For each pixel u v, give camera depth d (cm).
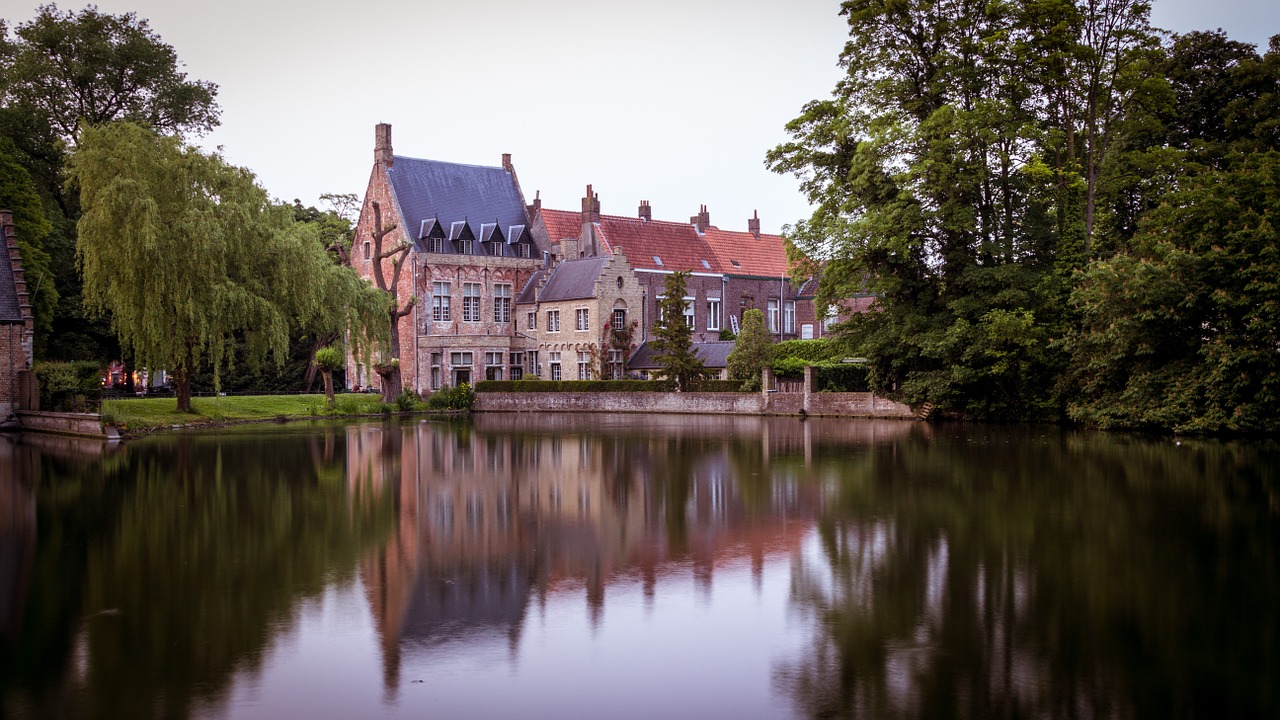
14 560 1605
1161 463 2748
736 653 1138
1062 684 1030
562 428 4688
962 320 4362
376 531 1855
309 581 1466
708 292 7831
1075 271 4147
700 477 2603
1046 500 2120
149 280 4309
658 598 1368
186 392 4894
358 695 1014
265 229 4791
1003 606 1309
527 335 7544
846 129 4581
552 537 1794
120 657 1126
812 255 4809
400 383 6350
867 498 2192
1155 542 1683
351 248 7844
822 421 5009
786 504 2128
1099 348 3994
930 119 4144
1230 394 3497
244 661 1115
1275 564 1513
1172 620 1237
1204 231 3681
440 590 1412
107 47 5816
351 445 3659
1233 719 937
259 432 4381
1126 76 4322
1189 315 3619
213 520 1972
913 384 4700
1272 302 3300
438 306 7212
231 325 4634
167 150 4478
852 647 1154
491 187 7862
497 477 2648
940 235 4484
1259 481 2366
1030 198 4497
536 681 1052
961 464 2792
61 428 4119
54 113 5856
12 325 4459
